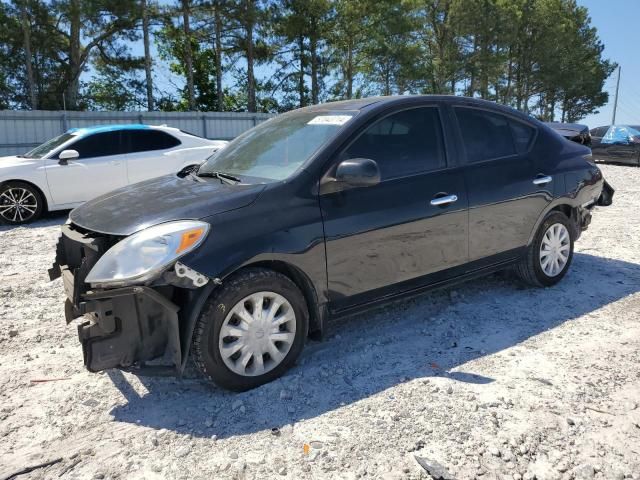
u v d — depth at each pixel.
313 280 3.43
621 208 9.52
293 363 3.46
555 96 70.06
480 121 4.49
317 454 2.69
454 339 4.01
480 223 4.29
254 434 2.87
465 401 3.12
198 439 2.85
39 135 19.95
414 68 42.50
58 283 5.67
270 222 3.26
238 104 43.84
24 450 2.81
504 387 3.27
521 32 55.06
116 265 2.97
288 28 36.03
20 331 4.36
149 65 33.19
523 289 5.04
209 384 3.43
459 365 3.59
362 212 3.62
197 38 35.53
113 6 28.77
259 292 3.23
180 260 2.95
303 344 3.48
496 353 3.75
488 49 47.78
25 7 29.81
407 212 3.82
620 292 4.93
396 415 2.99
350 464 2.61
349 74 41.56
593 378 3.36
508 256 4.60
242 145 4.30
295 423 2.96
